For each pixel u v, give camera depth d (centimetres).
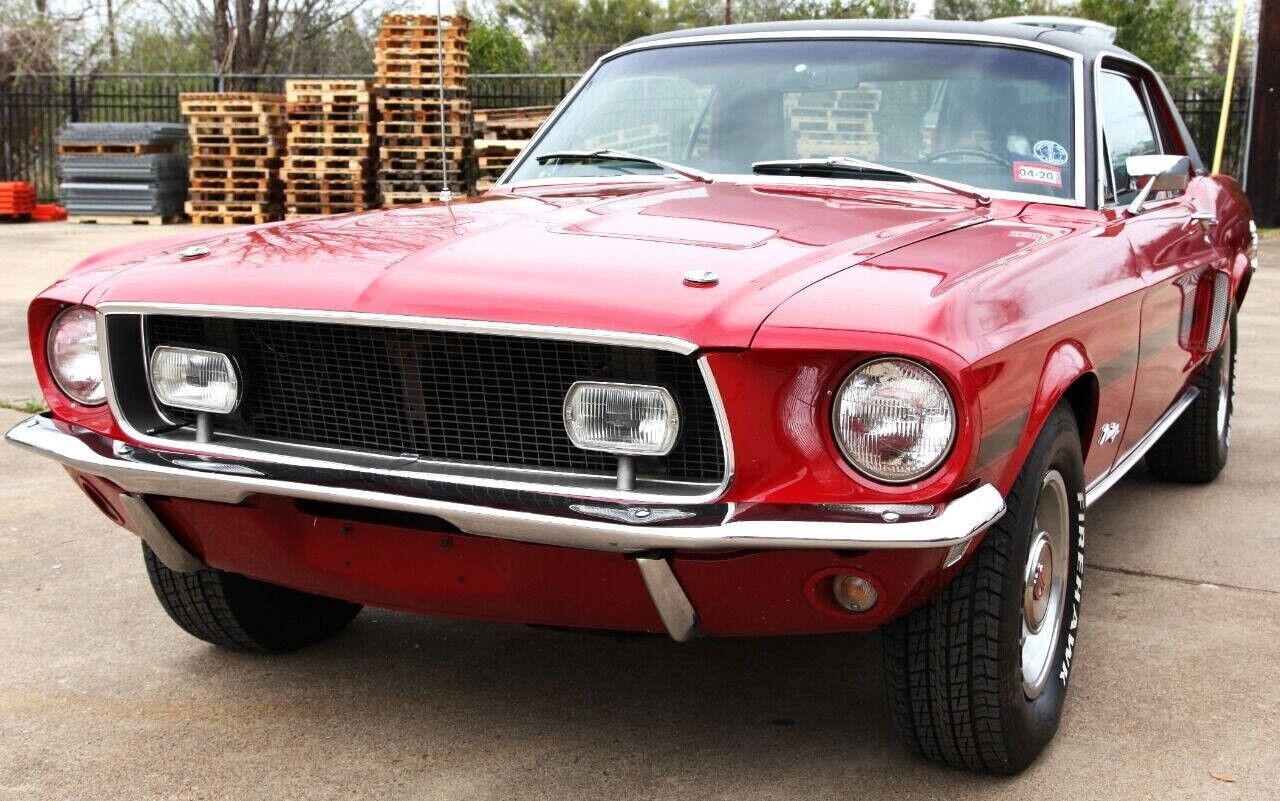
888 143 367
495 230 290
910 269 252
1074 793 269
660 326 229
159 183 1742
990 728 262
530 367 247
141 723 305
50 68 2352
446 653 349
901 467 226
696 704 315
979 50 377
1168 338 383
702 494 234
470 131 1590
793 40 398
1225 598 386
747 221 297
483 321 240
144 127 1733
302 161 1644
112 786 274
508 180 401
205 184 1702
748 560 235
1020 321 251
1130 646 348
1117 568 414
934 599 258
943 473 225
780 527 224
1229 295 477
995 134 360
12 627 363
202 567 297
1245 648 346
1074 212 344
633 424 235
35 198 1830
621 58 426
